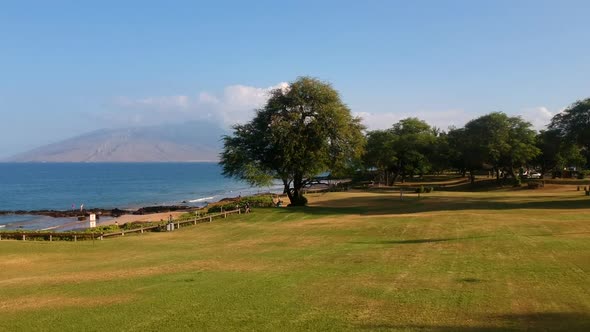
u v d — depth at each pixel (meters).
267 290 14.36
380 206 53.69
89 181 189.25
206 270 19.06
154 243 31.39
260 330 10.26
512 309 11.26
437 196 65.62
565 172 108.44
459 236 26.70
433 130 133.38
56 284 17.36
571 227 28.28
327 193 81.25
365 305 12.09
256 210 49.06
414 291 13.56
